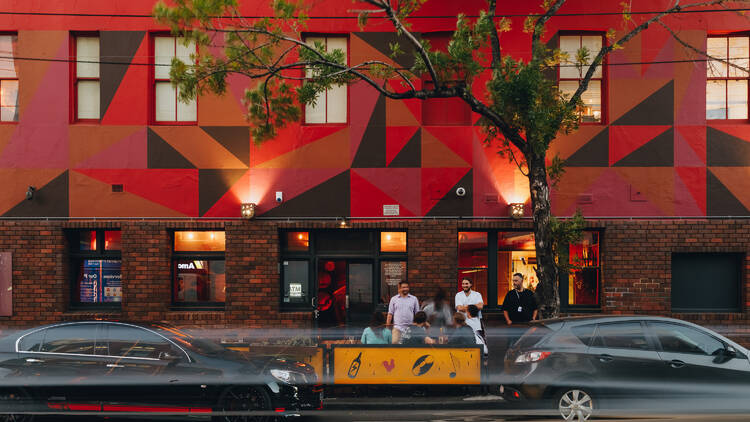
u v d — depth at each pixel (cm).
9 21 1159
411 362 745
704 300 1148
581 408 664
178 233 1182
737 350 672
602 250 1157
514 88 798
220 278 1182
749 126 1138
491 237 1171
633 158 1147
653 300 1130
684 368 663
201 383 662
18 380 657
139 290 1145
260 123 911
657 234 1137
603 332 681
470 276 1173
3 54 1175
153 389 660
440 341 788
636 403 662
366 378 743
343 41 1186
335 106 1194
